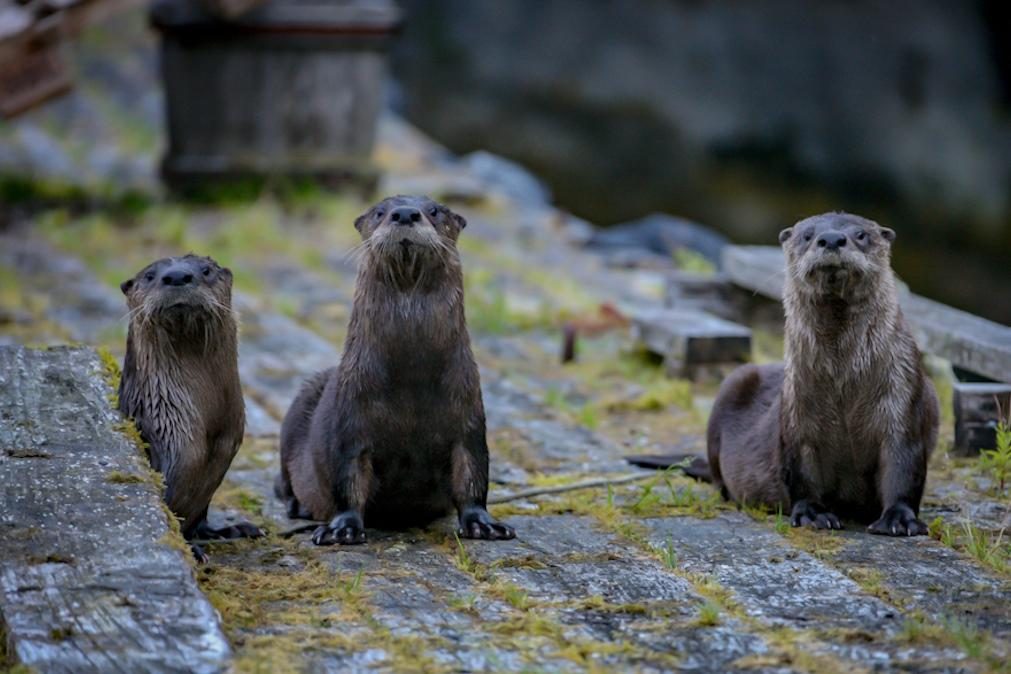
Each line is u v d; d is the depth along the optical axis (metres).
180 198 51.47
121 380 20.94
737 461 23.03
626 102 100.12
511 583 18.59
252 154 51.56
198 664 14.91
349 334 20.91
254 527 21.19
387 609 17.55
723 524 21.72
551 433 27.55
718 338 31.22
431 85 105.88
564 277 43.88
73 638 15.13
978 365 26.45
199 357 20.12
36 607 15.65
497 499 22.95
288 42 50.72
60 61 44.47
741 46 107.44
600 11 124.31
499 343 35.47
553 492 23.47
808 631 16.84
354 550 20.20
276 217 49.47
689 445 27.00
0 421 20.34
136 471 19.02
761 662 15.87
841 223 21.58
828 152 83.94
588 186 77.81
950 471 24.72
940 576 19.03
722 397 24.02
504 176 63.72
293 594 18.05
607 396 30.58
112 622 15.45
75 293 38.31
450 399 20.56
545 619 17.20
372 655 15.98
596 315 37.75
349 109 51.84
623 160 84.25
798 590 18.44
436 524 21.77
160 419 19.98
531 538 20.81
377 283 20.39
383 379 20.41
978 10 96.06
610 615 17.44
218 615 16.25
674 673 15.59
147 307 19.59
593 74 108.44
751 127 90.69
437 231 20.53
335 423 20.77
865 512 22.38
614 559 19.78
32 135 66.88
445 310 20.44
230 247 45.53
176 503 20.03
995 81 91.81
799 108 93.31
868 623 17.17
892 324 21.31
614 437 27.67
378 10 51.16
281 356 33.16
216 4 48.38
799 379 21.59
